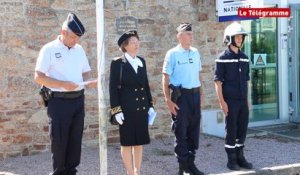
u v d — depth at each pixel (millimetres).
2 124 8586
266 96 11461
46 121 8867
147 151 8984
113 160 8367
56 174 6285
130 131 6629
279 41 11422
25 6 8641
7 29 8539
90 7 9156
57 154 6199
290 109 11547
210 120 10352
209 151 8969
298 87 11477
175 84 7168
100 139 6254
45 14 8789
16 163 8219
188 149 7324
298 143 9758
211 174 7461
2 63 8539
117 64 6641
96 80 6289
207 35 10289
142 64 6793
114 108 6578
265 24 11297
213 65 10375
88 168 7883
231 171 7641
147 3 9688
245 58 7535
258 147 9383
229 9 9859
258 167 7887
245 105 7574
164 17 9867
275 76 11516
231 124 7570
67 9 8969
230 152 7695
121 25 9445
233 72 7445
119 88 6625
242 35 7410
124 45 6680
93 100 9234
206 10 10242
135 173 6836
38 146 8859
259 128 11109
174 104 7137
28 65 8711
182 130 7160
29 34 8695
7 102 8609
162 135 9953
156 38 9812
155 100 9852
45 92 6160
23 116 8719
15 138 8688
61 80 6117
